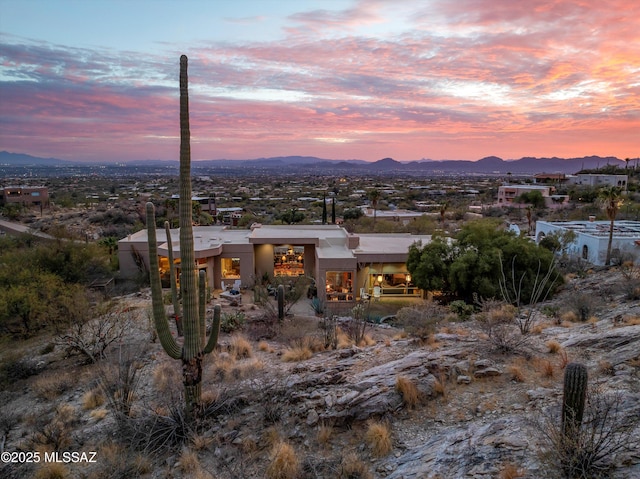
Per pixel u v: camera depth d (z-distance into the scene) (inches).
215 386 435.2
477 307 769.6
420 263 902.4
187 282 355.9
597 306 625.3
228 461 308.7
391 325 757.3
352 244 1059.3
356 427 321.7
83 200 3654.0
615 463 206.1
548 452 222.2
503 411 302.5
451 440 269.1
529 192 2613.2
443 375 364.5
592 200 2549.2
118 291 1017.5
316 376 401.7
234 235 1236.5
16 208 2878.9
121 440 356.5
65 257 1022.4
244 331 673.0
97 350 575.8
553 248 1227.2
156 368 504.7
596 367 341.1
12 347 659.4
